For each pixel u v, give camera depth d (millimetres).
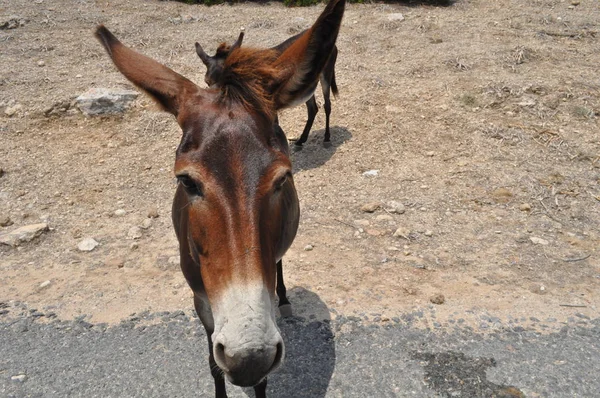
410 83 3615
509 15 4789
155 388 1513
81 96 3281
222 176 942
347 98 3486
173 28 4543
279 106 1111
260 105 1032
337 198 2592
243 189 941
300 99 1132
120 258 2176
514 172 2729
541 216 2393
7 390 1500
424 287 1954
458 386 1496
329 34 1080
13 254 2201
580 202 2479
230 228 931
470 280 1990
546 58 3867
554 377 1520
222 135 969
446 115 3256
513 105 3295
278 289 1816
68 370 1576
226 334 895
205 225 965
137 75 1130
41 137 3131
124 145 3111
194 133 1003
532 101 3307
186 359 1624
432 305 1850
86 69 3766
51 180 2771
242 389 1525
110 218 2477
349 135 3162
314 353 1632
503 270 2043
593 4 5027
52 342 1698
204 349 1666
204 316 1312
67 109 3299
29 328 1764
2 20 4348
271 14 4863
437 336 1697
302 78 1101
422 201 2531
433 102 3389
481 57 3875
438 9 5020
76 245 2266
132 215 2502
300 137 3123
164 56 3963
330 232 2320
